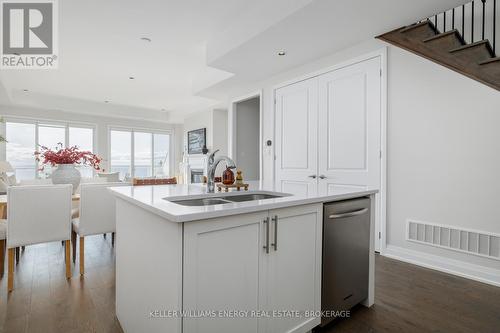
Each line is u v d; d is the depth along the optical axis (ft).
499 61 6.85
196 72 15.40
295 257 4.63
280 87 13.26
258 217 4.11
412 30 8.33
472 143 7.70
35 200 7.19
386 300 6.37
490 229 7.40
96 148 24.22
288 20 8.17
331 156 11.14
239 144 17.84
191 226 3.42
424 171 8.63
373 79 9.77
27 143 21.58
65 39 11.17
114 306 6.15
